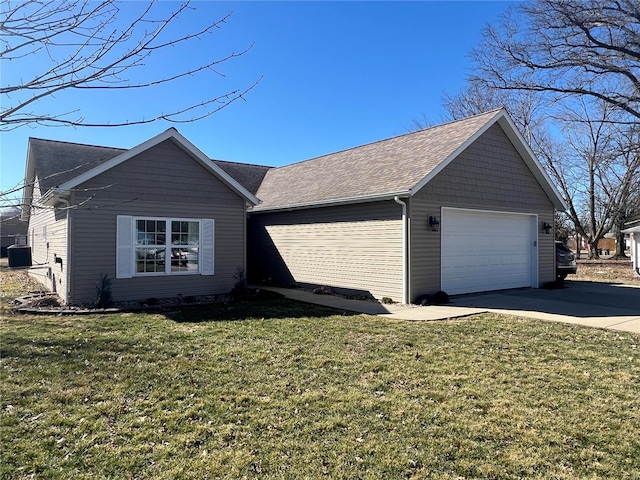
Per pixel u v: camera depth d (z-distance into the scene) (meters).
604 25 17.53
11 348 6.30
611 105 20.53
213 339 6.90
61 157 13.05
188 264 11.66
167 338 6.96
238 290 11.95
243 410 4.18
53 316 8.91
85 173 9.98
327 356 5.96
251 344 6.60
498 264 13.33
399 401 4.39
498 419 3.98
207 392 4.63
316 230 13.75
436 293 10.98
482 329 7.74
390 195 10.67
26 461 3.27
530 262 14.41
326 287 13.30
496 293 12.80
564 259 16.06
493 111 12.70
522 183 13.90
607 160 20.67
